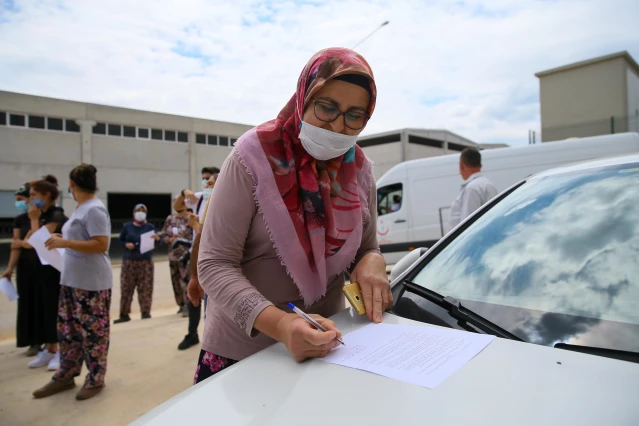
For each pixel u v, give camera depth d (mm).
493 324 1135
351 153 1368
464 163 4215
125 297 5641
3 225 17406
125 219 23906
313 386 888
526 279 1228
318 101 1126
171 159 21641
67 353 3168
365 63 1160
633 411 690
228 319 1306
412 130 28078
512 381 817
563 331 1022
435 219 7410
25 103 17578
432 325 1175
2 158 17312
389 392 828
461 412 733
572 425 672
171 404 901
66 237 3082
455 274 1404
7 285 3799
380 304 1291
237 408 842
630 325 968
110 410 2867
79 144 19016
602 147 6477
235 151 1220
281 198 1188
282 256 1199
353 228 1324
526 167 6773
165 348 4148
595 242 1213
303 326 1002
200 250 1245
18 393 3199
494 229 1500
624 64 20266
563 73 21750
